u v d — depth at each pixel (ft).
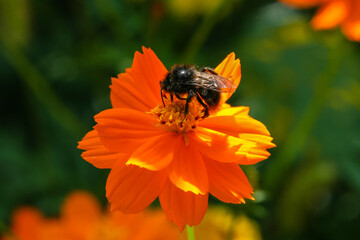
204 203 0.77
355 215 1.13
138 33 1.15
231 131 0.80
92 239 1.00
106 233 1.00
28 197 1.13
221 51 1.18
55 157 1.17
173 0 1.09
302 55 1.18
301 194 1.08
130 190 0.77
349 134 1.13
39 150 1.16
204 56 1.17
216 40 1.20
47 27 1.21
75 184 1.13
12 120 1.23
